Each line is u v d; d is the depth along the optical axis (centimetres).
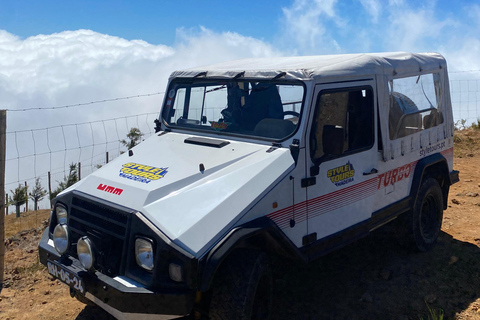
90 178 420
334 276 537
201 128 483
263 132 431
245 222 359
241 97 459
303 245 419
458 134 1380
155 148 460
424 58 587
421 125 572
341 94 448
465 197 820
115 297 334
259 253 370
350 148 465
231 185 371
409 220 573
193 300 330
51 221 429
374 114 488
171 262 327
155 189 366
